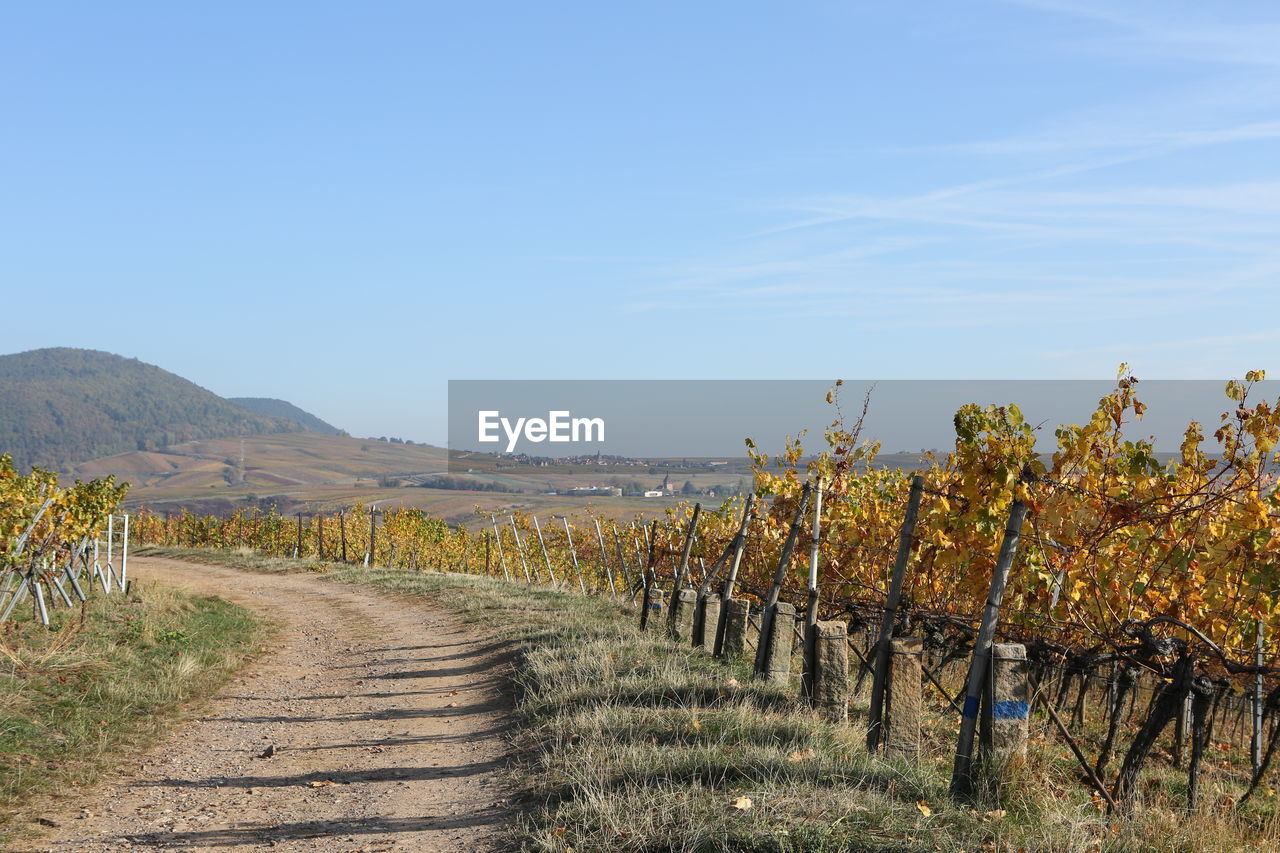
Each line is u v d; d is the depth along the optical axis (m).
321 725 10.50
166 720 10.35
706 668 11.34
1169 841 5.71
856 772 6.61
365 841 6.50
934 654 11.37
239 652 15.41
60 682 10.64
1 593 15.15
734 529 18.14
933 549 11.02
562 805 6.49
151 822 7.02
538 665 11.55
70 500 16.81
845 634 8.95
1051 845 5.40
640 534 22.62
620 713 8.66
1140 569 9.19
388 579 28.00
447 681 12.88
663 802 6.14
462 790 7.68
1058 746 8.83
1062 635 9.09
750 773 6.61
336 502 177.75
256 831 6.80
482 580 26.36
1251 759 8.83
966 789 6.47
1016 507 6.70
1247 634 9.12
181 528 55.16
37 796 7.45
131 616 16.05
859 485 13.50
